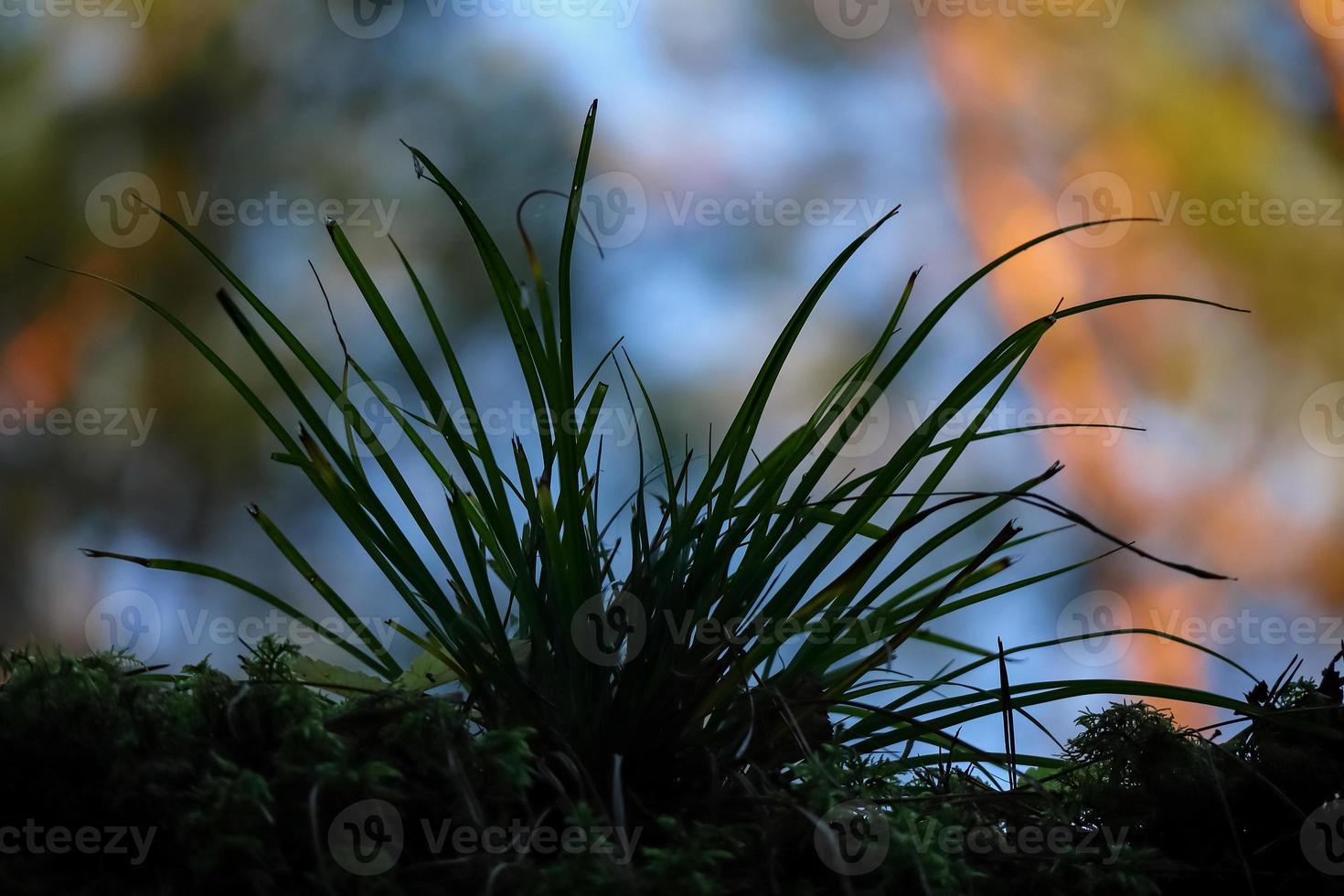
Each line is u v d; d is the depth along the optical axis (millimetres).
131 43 5621
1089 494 5055
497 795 680
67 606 5070
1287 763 791
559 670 799
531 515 821
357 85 5746
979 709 820
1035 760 858
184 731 669
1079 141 5391
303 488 5266
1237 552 4918
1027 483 728
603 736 773
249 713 695
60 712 654
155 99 5570
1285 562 4887
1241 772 798
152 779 625
